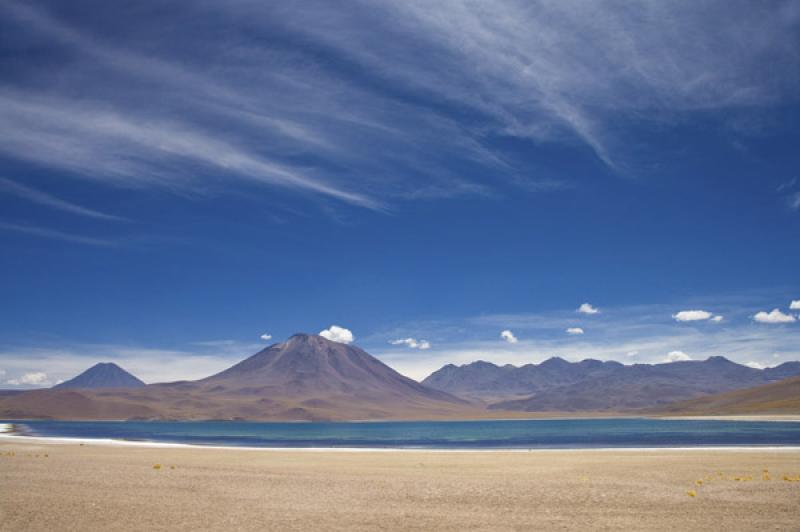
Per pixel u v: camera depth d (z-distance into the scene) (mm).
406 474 38469
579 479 34719
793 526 21000
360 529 20703
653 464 43406
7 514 22625
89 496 27438
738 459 47000
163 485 32031
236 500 26938
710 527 20922
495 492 29531
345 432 194250
